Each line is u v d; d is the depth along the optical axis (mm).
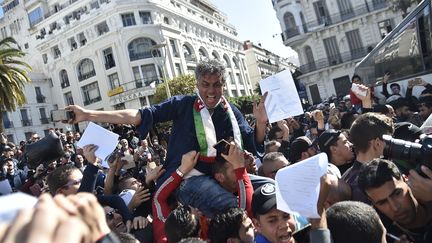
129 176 4918
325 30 36719
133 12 42969
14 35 52250
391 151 2367
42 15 49375
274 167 3994
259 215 2512
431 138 2197
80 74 46156
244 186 2936
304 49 38594
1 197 803
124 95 42188
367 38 35062
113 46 42688
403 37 10180
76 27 44844
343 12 35750
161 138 11359
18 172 7152
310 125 10977
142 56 42656
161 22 45156
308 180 1847
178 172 3086
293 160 4816
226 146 3008
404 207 2277
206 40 55406
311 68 38000
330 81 37344
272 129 6535
